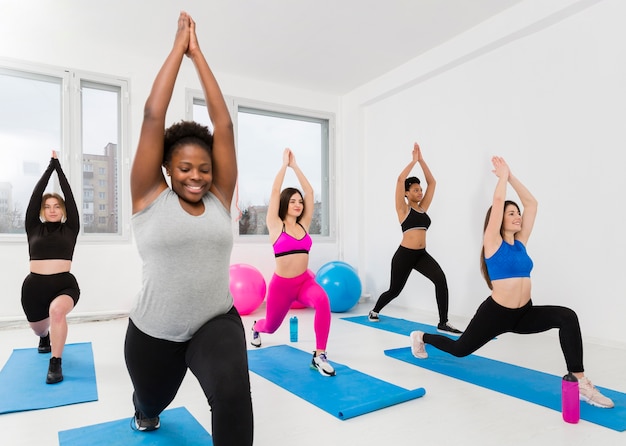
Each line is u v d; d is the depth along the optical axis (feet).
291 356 10.89
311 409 7.49
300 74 19.30
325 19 14.66
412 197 14.76
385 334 13.71
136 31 15.42
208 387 3.90
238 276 16.71
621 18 11.63
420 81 17.84
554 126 13.15
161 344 4.59
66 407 7.63
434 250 17.20
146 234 4.34
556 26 13.14
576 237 12.53
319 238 21.35
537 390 8.34
